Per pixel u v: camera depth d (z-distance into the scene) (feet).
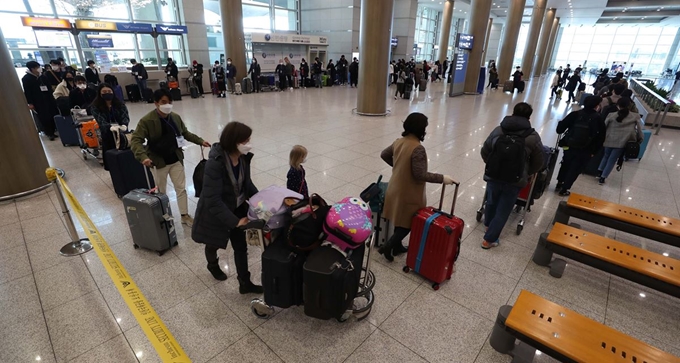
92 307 7.29
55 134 22.24
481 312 7.41
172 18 50.03
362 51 29.71
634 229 9.26
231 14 44.86
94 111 12.31
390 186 8.21
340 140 21.84
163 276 8.34
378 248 9.66
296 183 9.66
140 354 6.21
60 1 39.86
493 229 9.55
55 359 6.06
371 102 30.50
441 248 7.61
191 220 10.78
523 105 8.57
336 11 66.13
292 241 6.14
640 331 7.02
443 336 6.75
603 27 124.06
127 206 8.83
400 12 71.77
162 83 37.47
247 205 7.36
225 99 40.34
